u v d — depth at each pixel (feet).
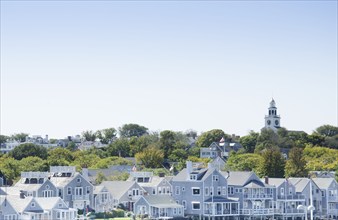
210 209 583.99
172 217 574.56
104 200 623.36
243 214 600.39
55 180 613.93
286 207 624.18
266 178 633.61
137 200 581.94
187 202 597.11
